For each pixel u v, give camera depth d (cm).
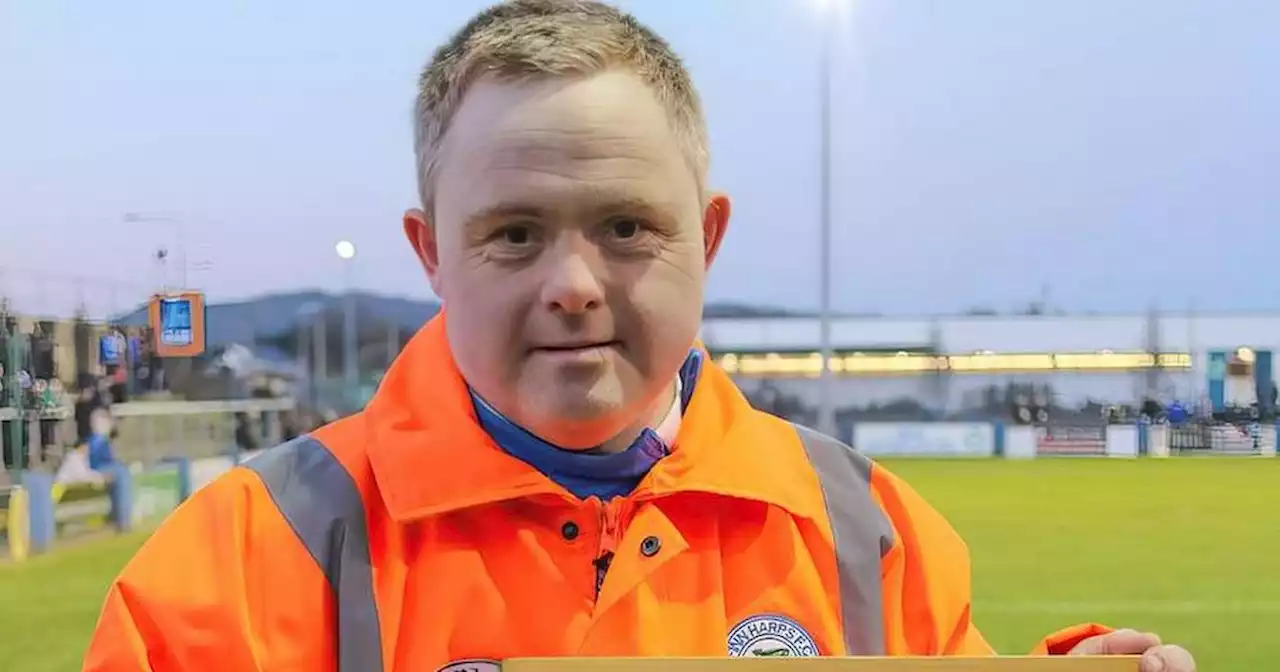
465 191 59
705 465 67
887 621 72
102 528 412
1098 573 411
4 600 352
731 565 68
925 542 76
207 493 67
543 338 57
